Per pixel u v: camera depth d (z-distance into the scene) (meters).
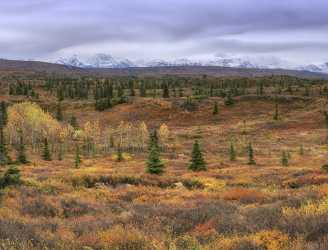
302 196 16.00
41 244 9.82
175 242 10.09
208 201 17.48
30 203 16.84
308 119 125.75
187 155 77.75
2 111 130.75
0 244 9.41
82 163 61.25
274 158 66.31
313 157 64.38
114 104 167.75
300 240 9.16
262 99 154.38
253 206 15.62
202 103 154.38
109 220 13.59
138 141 99.19
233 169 45.56
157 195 22.39
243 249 9.16
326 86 179.62
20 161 56.41
